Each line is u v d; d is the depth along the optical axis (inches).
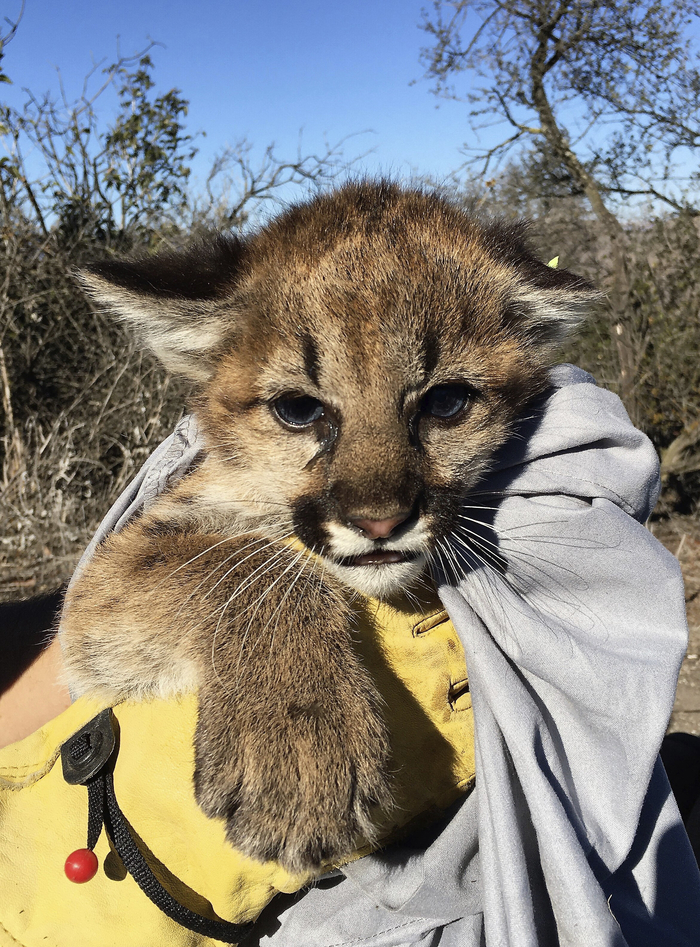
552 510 8.5
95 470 37.8
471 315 10.2
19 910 8.0
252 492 10.7
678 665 8.0
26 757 8.9
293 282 10.2
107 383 39.1
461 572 8.5
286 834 7.8
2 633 11.1
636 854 8.5
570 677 7.7
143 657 9.3
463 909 7.9
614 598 8.2
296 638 8.8
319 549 9.8
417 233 10.5
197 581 9.7
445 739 8.4
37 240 43.4
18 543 32.2
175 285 10.8
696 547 38.8
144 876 7.6
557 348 11.6
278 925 8.7
